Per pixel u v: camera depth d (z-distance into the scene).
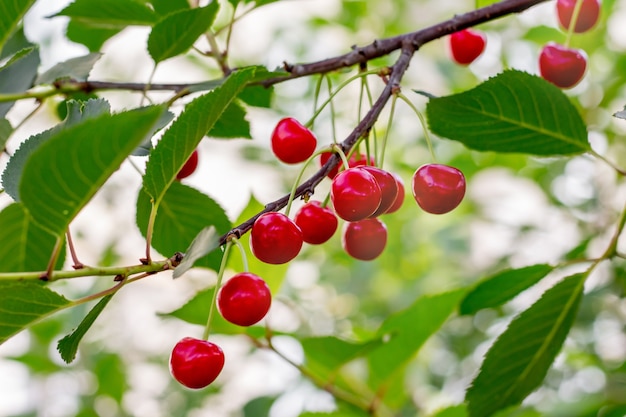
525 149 0.74
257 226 0.64
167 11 0.81
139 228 0.77
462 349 1.16
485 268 1.24
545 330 0.73
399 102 1.25
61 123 0.67
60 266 0.78
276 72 0.71
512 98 0.72
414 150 1.28
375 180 0.66
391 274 1.36
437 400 0.91
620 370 0.91
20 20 0.75
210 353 0.65
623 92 1.11
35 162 0.59
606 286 0.96
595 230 1.08
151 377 1.18
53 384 1.10
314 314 1.21
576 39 1.12
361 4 1.25
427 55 1.27
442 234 1.30
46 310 0.64
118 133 0.59
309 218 0.69
